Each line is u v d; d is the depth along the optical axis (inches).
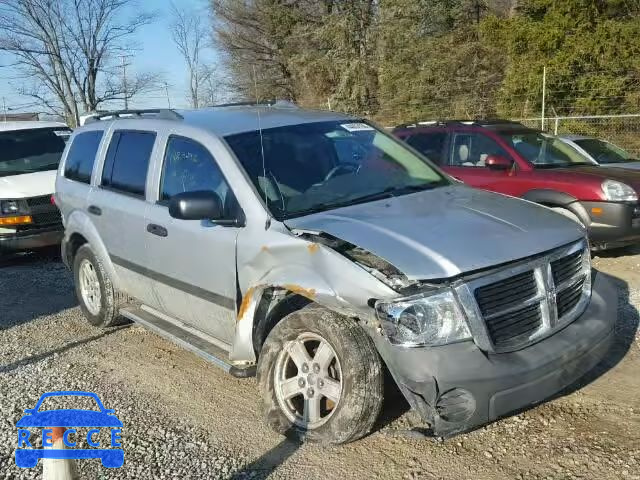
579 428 157.6
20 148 429.1
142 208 206.2
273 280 158.9
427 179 196.5
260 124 193.9
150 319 219.1
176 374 207.2
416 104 938.7
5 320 276.5
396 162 199.3
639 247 339.0
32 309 290.7
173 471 151.6
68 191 254.4
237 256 170.1
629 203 301.0
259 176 174.6
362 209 167.0
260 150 182.4
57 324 265.1
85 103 1015.0
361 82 1035.3
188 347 191.5
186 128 196.1
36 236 376.5
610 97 716.7
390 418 164.4
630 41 727.1
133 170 218.1
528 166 335.0
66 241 259.4
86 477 149.6
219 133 186.7
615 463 142.6
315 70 1089.4
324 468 148.6
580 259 160.2
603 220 304.5
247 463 153.4
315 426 153.7
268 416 162.1
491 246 144.0
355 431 147.3
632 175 317.7
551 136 373.1
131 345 234.8
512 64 802.2
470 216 159.9
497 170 340.8
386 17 1020.5
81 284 256.2
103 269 237.9
